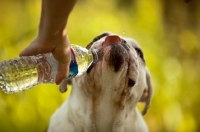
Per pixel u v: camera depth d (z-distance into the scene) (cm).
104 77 326
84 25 727
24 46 666
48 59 266
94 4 801
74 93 370
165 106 721
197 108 752
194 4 871
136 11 805
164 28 817
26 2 712
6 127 613
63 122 374
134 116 378
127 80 334
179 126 726
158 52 754
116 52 316
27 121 623
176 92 734
